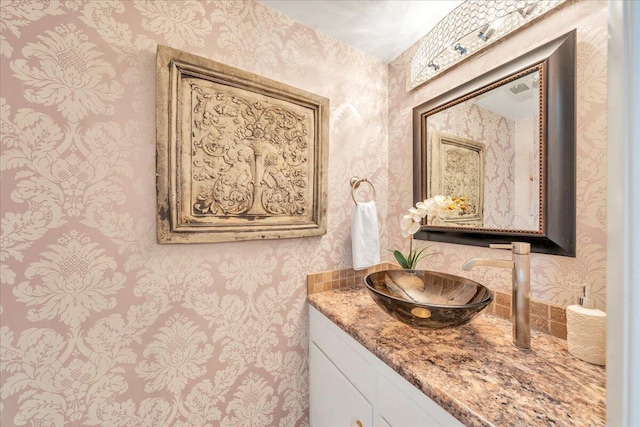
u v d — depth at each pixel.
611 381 0.34
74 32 0.73
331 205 1.22
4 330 0.66
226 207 0.93
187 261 0.89
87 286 0.75
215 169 0.91
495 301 0.91
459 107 1.03
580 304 0.65
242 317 0.99
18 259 0.67
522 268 0.69
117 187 0.78
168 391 0.86
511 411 0.46
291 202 1.08
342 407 0.89
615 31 0.33
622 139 0.32
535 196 0.80
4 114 0.65
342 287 1.25
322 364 1.03
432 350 0.68
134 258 0.81
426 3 1.02
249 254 1.01
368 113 1.34
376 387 0.72
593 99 0.67
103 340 0.77
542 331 0.77
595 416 0.44
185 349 0.88
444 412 0.52
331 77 1.22
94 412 0.75
